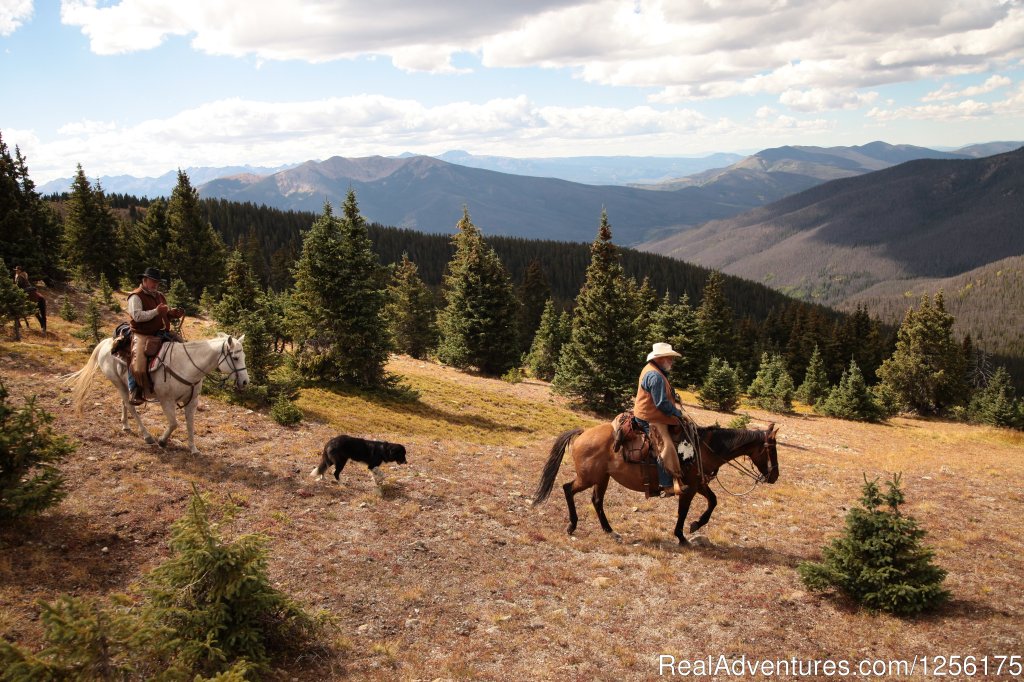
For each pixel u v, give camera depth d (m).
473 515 10.57
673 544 9.79
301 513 9.48
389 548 8.65
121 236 54.16
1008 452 25.58
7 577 6.32
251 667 4.96
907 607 7.32
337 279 24.22
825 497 14.12
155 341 10.58
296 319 25.08
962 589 8.33
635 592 7.90
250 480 10.45
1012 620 7.23
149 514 8.43
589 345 31.50
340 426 17.11
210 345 10.70
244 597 5.39
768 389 43.50
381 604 7.10
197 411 14.82
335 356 24.67
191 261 53.69
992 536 10.97
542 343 49.28
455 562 8.48
